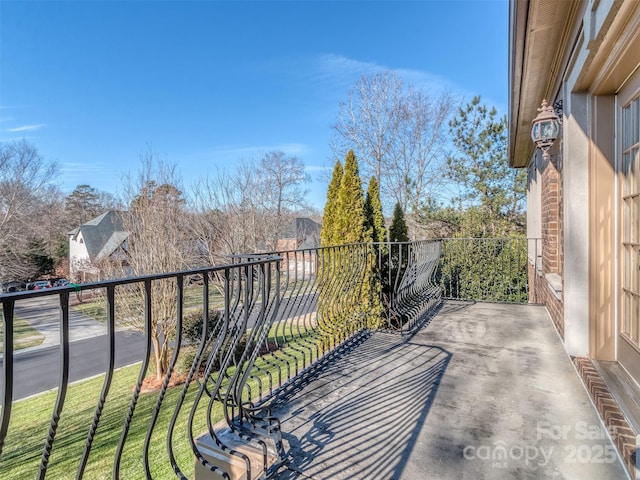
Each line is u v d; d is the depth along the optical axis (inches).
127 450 191.3
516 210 529.3
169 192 418.0
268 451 64.2
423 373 100.7
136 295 333.7
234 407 75.0
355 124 608.1
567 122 103.6
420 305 168.4
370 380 97.0
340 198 208.1
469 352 117.2
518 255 270.8
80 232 713.6
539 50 122.6
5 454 204.1
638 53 69.9
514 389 88.9
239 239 490.9
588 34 72.0
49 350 406.0
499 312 174.4
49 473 180.5
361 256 150.7
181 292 50.9
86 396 279.6
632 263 84.0
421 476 58.3
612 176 93.4
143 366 46.5
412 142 582.6
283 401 85.7
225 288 62.1
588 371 89.6
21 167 613.9
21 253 615.2
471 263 294.5
